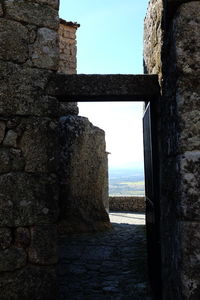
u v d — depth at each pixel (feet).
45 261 9.45
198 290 6.94
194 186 7.10
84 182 26.45
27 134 9.55
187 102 7.25
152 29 11.33
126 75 10.30
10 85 9.40
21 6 9.73
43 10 10.08
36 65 9.84
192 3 7.37
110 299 12.03
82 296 12.39
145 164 13.39
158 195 10.37
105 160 28.22
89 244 21.36
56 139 9.99
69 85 10.15
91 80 10.25
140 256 18.17
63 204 25.43
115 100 11.05
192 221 7.07
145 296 12.25
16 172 9.32
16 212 9.20
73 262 17.17
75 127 26.45
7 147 9.30
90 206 26.68
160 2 9.56
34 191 9.50
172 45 7.79
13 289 8.98
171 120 8.18
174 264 8.02
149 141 11.26
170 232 8.57
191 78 7.28
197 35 7.32
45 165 9.72
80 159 26.35
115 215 36.32
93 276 14.82
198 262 6.98
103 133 27.99
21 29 9.69
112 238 23.30
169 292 8.75
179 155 7.30
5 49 9.40
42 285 9.35
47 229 9.57
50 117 9.95
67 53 31.37
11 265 9.01
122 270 15.69
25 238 9.29
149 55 12.14
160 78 9.82
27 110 9.58
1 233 8.98
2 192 9.09
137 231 26.03
